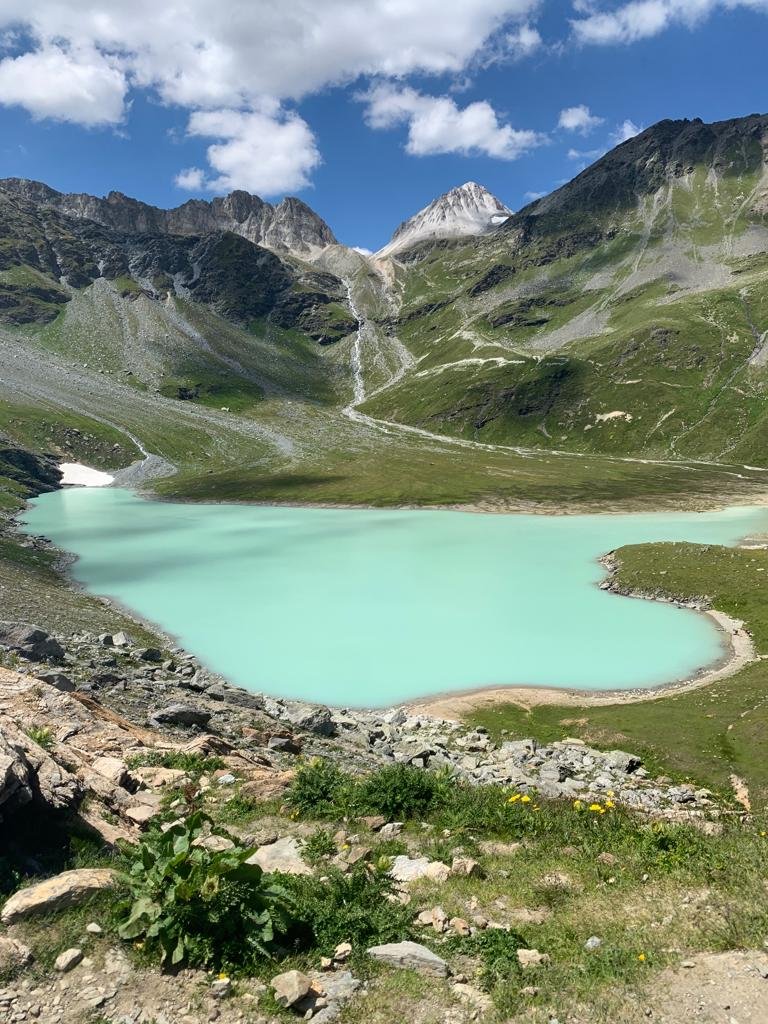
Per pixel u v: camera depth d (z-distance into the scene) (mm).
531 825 17000
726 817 21156
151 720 26438
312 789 17922
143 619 76688
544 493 183750
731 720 42562
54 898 10180
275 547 122125
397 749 33156
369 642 68375
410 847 15492
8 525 139250
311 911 11414
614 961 10258
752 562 85125
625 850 15242
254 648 66625
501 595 86312
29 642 31531
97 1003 8750
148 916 10117
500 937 11070
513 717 48250
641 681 56969
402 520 155625
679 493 176375
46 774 13750
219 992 9219
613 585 88438
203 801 17000
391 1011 9227
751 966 9758
